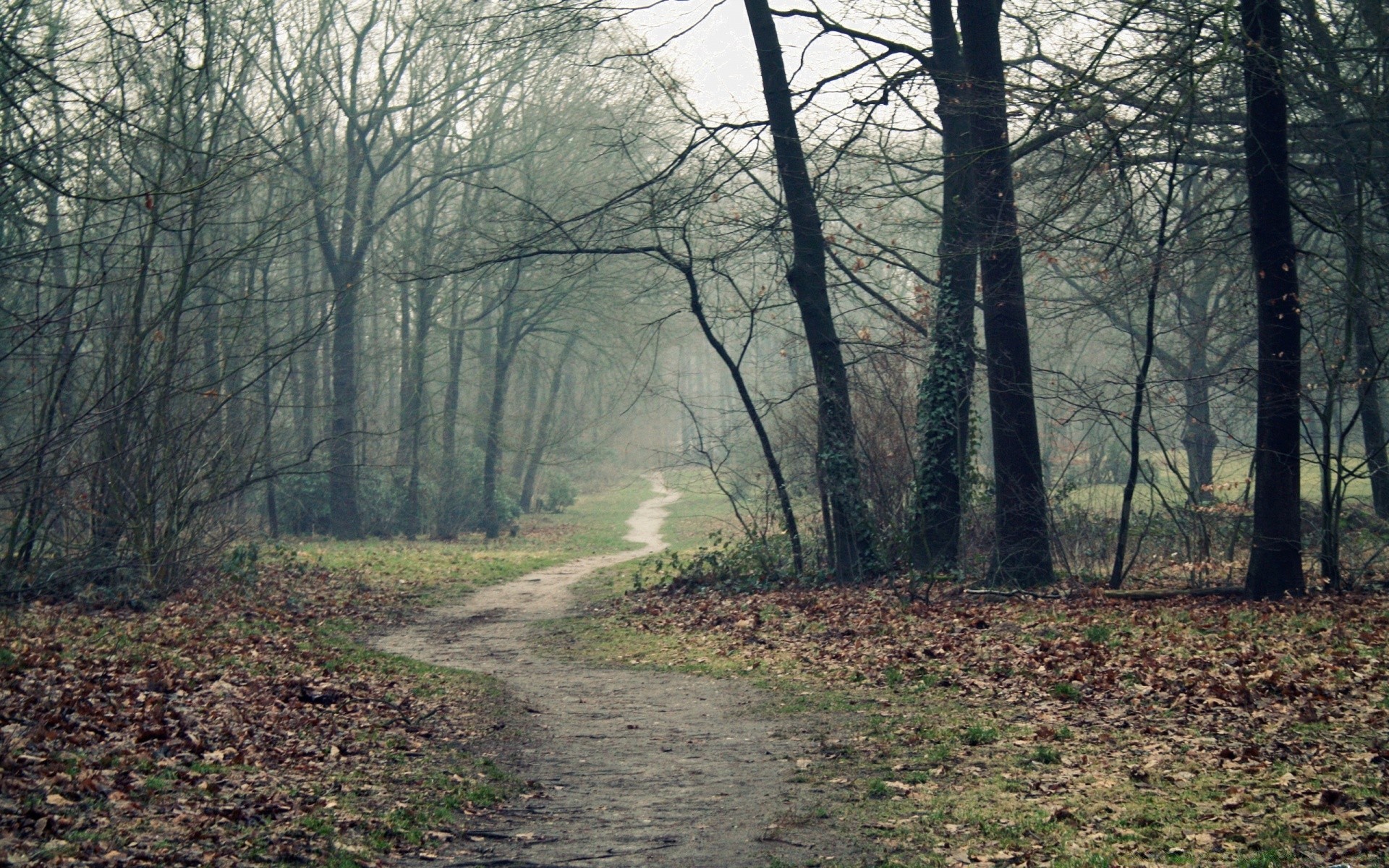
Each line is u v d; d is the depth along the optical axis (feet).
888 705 34.60
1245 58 45.62
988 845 19.97
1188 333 80.79
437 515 143.84
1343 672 32.17
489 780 26.61
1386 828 18.07
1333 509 51.60
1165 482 105.40
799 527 81.56
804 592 65.16
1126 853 18.65
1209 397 71.46
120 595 56.03
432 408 145.07
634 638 55.11
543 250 67.31
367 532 139.03
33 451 44.06
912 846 20.29
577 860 19.95
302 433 126.72
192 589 62.44
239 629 51.08
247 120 92.48
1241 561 63.98
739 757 29.04
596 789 26.03
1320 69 55.11
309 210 104.78
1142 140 49.24
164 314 57.06
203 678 35.37
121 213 65.31
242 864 18.26
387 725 32.40
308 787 23.94
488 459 148.15
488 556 111.55
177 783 22.71
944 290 64.90
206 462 63.16
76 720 26.68
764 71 67.00
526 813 23.81
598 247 68.69
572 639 56.39
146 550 58.39
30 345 50.93
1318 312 62.59
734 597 66.74
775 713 34.94
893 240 86.12
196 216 57.93
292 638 50.70
